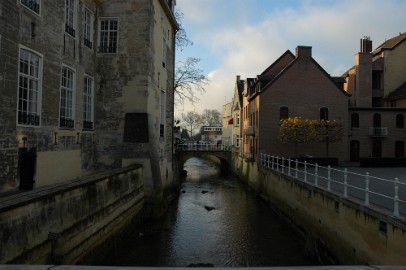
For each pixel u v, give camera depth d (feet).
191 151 128.06
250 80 118.01
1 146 32.42
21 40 35.27
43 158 40.16
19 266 9.20
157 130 66.13
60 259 27.91
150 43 59.57
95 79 58.54
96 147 58.65
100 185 37.40
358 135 99.40
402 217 26.84
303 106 93.25
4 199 23.72
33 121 38.04
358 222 33.09
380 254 29.04
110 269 9.20
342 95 94.27
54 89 42.63
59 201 28.09
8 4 32.99
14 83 34.17
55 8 42.57
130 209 48.85
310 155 92.38
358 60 116.16
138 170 53.93
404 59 121.08
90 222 34.37
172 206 69.15
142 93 58.44
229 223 56.18
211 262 38.81
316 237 43.42
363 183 52.70
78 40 50.26
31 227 23.94
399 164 84.94
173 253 41.42
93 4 56.90
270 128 91.86
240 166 113.91
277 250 43.34
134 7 59.21
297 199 52.85
